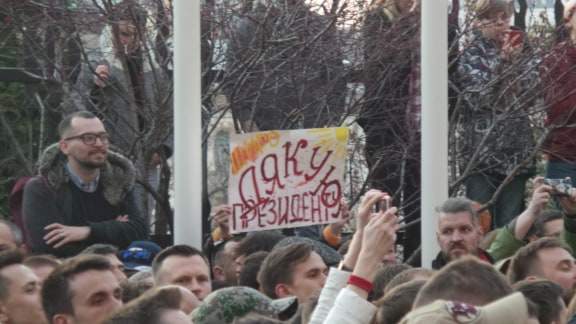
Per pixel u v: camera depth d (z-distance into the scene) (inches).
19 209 671.8
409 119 711.7
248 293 410.6
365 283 393.7
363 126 721.6
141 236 649.0
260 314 395.5
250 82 692.7
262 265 528.7
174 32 596.4
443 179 621.6
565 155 735.1
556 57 708.7
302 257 518.9
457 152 730.2
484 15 713.0
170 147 730.2
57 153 641.0
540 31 725.9
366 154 725.9
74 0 692.7
